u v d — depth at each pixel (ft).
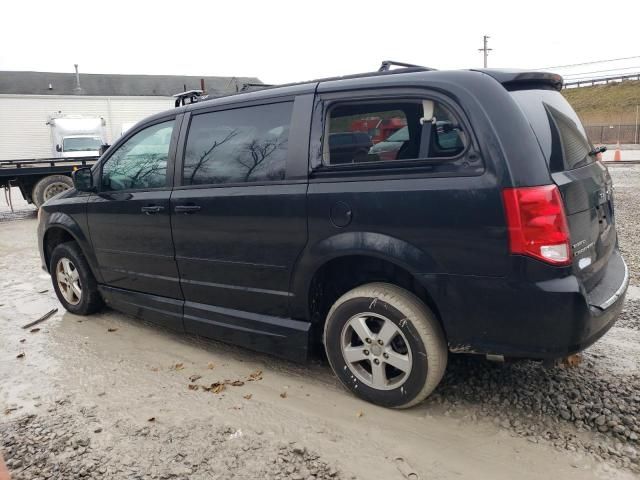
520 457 8.72
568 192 8.68
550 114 9.62
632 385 10.69
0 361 13.30
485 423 9.71
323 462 8.79
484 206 8.50
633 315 14.56
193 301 13.00
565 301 8.21
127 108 118.32
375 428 9.71
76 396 11.30
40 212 17.01
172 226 12.74
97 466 8.84
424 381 9.57
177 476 8.54
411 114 9.40
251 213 11.13
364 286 10.11
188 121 12.70
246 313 11.91
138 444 9.43
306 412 10.34
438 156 9.09
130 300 14.53
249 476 8.48
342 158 10.11
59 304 18.02
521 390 10.70
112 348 13.91
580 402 10.14
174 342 14.17
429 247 9.05
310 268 10.48
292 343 11.18
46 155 111.65
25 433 9.89
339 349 10.61
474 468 8.52
